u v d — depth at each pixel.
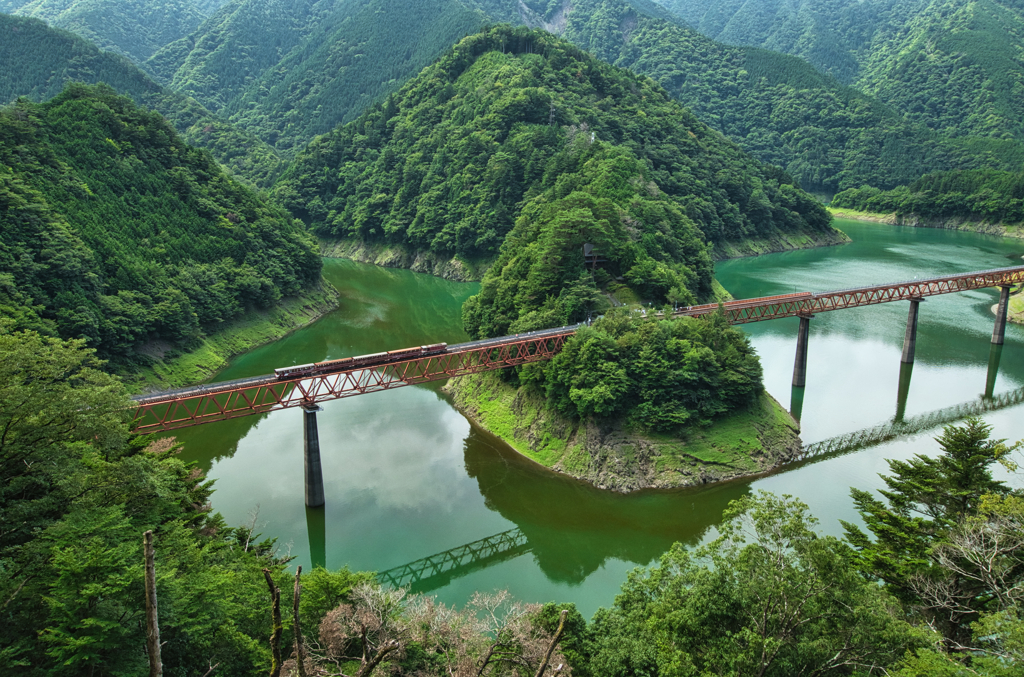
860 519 89.69
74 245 134.75
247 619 48.44
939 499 58.19
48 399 45.00
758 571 42.59
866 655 39.56
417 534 89.69
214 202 187.50
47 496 45.06
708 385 109.62
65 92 179.38
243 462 108.56
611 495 99.81
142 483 49.12
